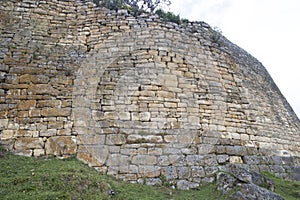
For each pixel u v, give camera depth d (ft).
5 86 21.72
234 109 25.84
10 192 14.55
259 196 17.02
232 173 19.51
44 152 19.93
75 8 27.02
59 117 21.27
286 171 24.71
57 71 23.27
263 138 25.86
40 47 24.17
